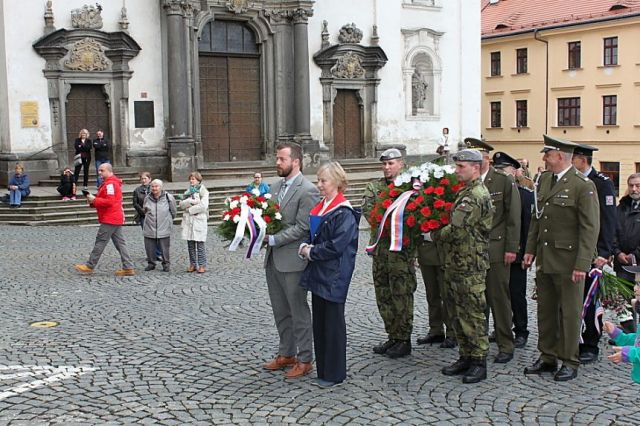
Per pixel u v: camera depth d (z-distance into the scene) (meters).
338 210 7.17
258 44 28.19
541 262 7.55
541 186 7.72
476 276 7.39
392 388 7.21
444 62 32.34
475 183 7.45
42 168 23.91
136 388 7.19
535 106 43.97
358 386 7.26
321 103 29.11
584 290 8.04
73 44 24.27
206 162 27.55
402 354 8.24
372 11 30.14
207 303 11.06
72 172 23.53
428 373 7.68
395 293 8.15
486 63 46.47
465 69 32.84
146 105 25.64
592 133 41.34
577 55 41.81
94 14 24.50
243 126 28.30
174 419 6.41
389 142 30.97
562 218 7.41
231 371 7.74
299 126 28.33
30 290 11.91
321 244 7.11
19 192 20.92
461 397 6.96
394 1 30.50
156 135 25.94
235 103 28.05
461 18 32.59
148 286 12.35
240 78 28.06
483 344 7.43
